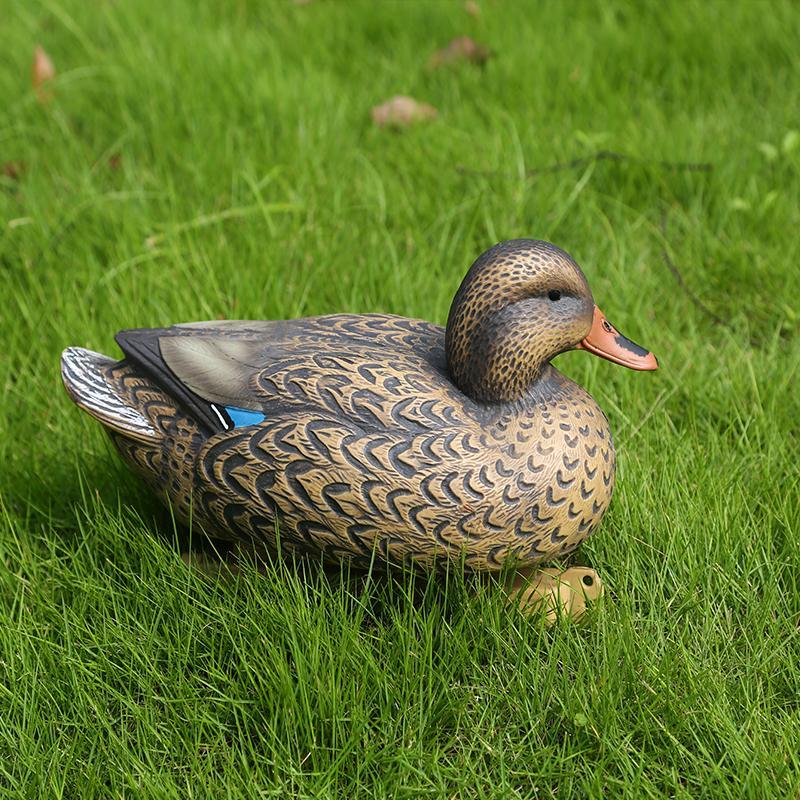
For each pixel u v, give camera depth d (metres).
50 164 6.09
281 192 5.81
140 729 3.24
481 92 6.72
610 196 5.80
